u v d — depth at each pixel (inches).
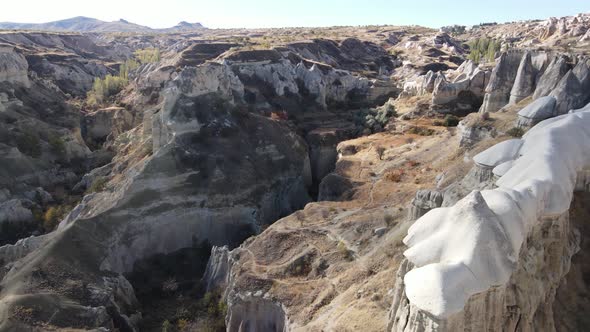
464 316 869.2
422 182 2421.3
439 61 6432.1
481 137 2378.2
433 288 842.2
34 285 1642.5
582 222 1242.6
